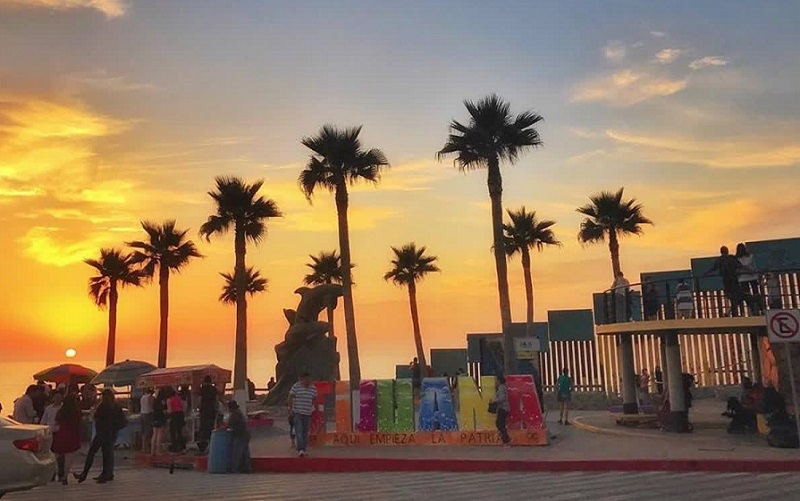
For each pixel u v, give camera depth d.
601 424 21.98
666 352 19.64
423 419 19.20
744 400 18.88
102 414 14.04
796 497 10.23
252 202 39.03
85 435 22.91
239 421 16.34
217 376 23.08
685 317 19.20
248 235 39.62
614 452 15.63
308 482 13.41
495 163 25.67
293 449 19.22
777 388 17.53
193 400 23.66
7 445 9.70
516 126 25.44
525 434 17.98
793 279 21.86
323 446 19.59
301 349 37.38
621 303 22.48
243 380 37.78
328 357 37.69
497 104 25.50
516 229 48.44
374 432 19.44
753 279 18.20
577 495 10.75
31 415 15.03
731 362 30.22
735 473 13.10
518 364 21.86
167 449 20.95
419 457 16.03
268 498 11.06
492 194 25.66
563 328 34.69
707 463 13.72
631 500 10.16
